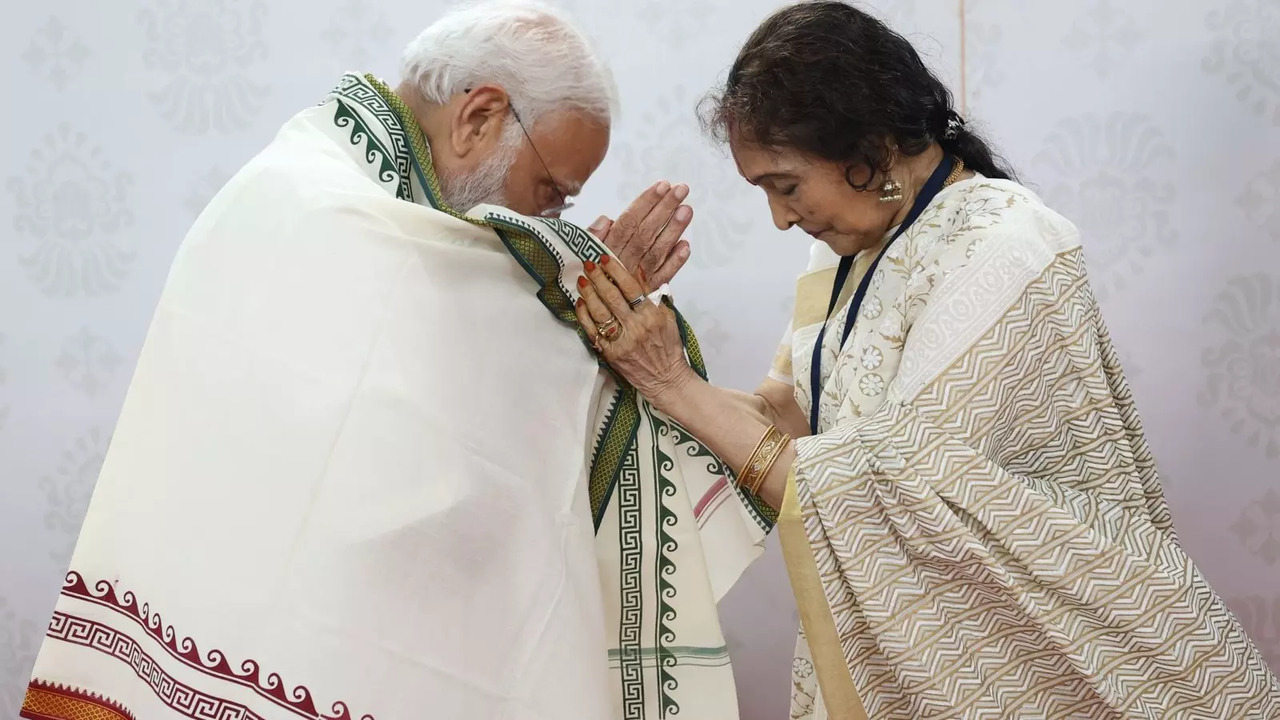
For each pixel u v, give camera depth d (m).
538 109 1.24
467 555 1.10
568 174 1.29
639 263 1.29
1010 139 1.97
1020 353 1.17
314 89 2.04
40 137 2.09
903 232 1.27
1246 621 2.06
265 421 1.07
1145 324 2.00
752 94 1.19
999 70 1.96
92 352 2.14
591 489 1.28
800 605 1.22
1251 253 1.96
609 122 1.31
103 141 2.08
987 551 1.15
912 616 1.19
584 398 1.23
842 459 1.17
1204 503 2.04
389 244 1.13
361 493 1.06
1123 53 1.93
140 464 1.11
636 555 1.28
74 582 1.12
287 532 1.05
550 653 1.13
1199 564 2.06
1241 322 1.98
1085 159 1.97
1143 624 1.17
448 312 1.13
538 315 1.21
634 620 1.28
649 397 1.27
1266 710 1.21
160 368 1.13
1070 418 1.21
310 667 1.02
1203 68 1.92
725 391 1.60
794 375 1.48
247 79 2.05
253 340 1.10
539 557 1.15
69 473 2.17
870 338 1.26
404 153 1.23
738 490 1.28
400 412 1.08
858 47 1.18
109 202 2.10
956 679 1.20
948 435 1.16
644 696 1.28
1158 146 1.95
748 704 2.13
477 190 1.26
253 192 1.17
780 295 2.03
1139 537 1.21
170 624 1.05
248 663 1.02
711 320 2.05
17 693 2.23
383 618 1.05
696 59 1.98
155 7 2.04
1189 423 2.02
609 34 1.99
